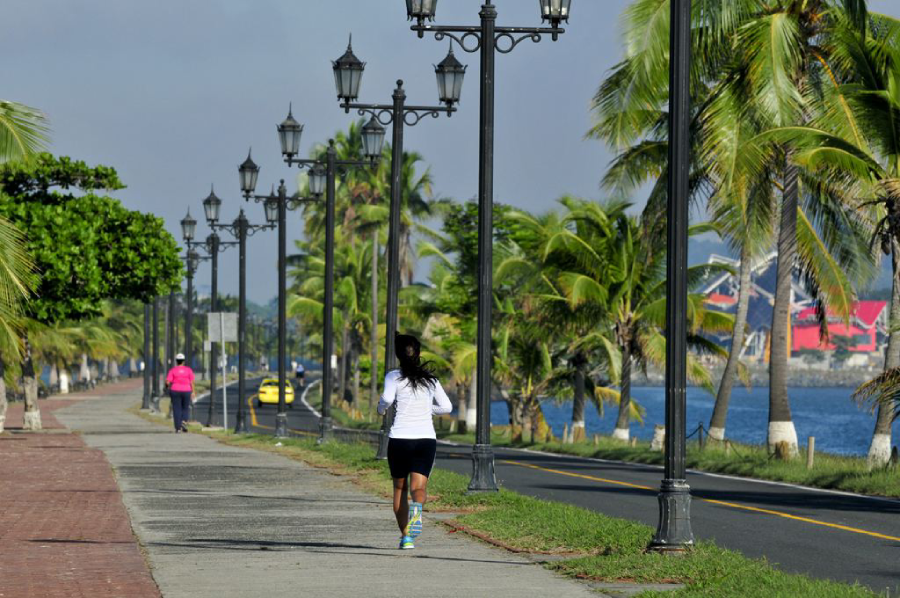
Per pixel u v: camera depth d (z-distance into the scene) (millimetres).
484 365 52750
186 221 143250
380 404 36656
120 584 30375
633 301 133750
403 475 36750
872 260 92438
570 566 32938
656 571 31172
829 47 82312
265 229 117312
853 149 71125
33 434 117750
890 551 39938
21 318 90562
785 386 84688
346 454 80250
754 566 31531
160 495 56219
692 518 50094
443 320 169000
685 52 33562
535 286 139500
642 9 78438
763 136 72750
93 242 111125
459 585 30375
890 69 78562
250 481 64250
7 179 111250
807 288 96375
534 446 123125
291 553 36562
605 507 53688
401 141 71938
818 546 41188
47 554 36031
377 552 36781
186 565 34031
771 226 91562
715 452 90438
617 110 82062
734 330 111625
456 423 165875
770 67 75562
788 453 80375
